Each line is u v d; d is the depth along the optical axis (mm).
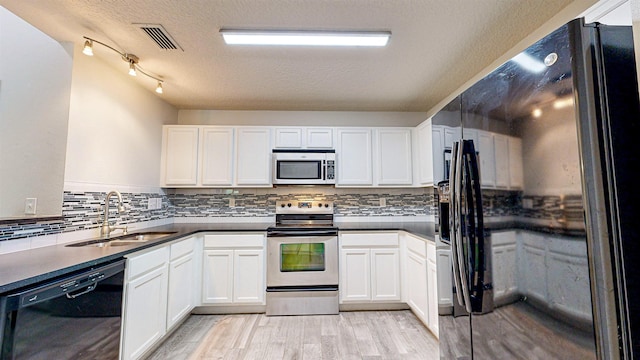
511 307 1070
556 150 905
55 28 2016
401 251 3096
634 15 847
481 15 1893
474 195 1284
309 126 3607
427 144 3201
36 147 2025
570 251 859
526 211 1008
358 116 3838
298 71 2682
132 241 2469
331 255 3043
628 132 836
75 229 2184
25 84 2010
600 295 796
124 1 1757
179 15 1892
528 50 1011
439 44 2234
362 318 2898
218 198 3666
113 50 2299
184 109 3742
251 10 1845
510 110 1084
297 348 2309
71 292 1441
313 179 3350
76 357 1463
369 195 3752
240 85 2996
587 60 846
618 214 813
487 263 1198
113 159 2582
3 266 1419
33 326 1244
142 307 2027
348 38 2135
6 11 1874
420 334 2541
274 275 3010
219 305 3006
